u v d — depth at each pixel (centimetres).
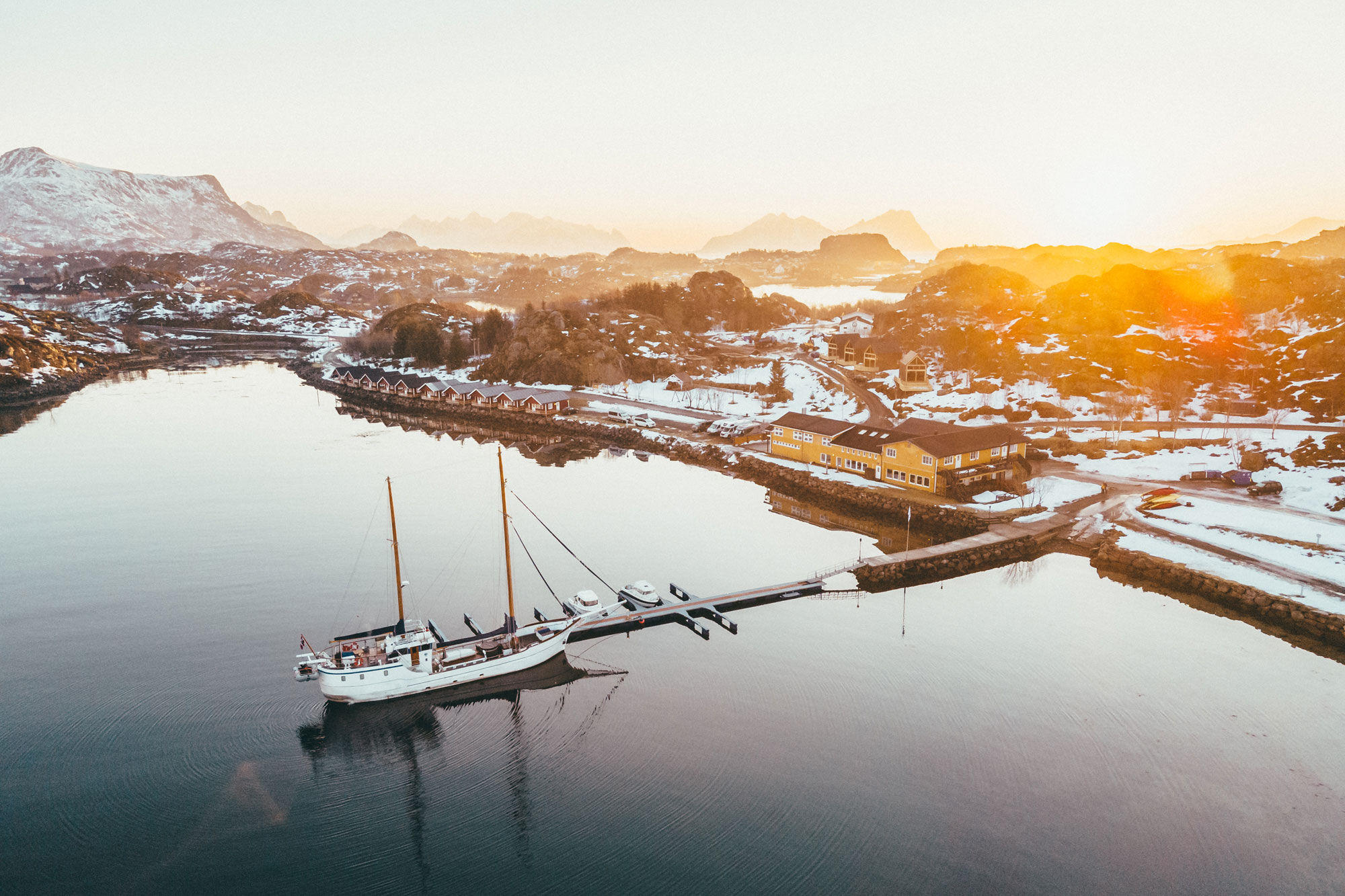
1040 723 6347
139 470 14700
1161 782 5616
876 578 9262
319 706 6812
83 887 4822
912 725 6359
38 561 10094
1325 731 6178
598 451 16625
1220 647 7519
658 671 7325
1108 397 16938
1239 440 13675
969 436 12681
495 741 6284
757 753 6041
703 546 10612
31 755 6091
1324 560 9025
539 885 4784
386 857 5059
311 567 9944
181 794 5678
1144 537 10044
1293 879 4741
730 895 4666
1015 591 8919
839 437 13762
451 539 10975
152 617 8506
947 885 4706
